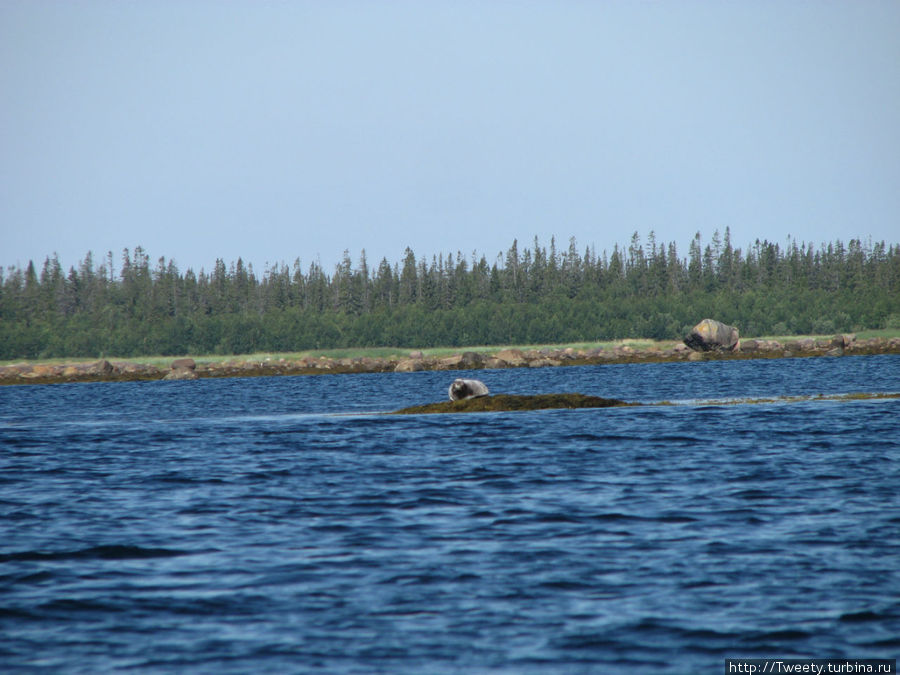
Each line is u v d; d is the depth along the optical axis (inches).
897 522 2357.3
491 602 1731.1
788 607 1681.8
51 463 3885.3
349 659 1461.6
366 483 3134.8
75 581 1919.3
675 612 1660.9
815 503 2632.9
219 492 3014.3
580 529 2335.1
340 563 2026.3
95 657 1487.5
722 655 1464.1
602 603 1716.3
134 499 2910.9
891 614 1637.6
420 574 1926.7
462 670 1413.6
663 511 2551.7
